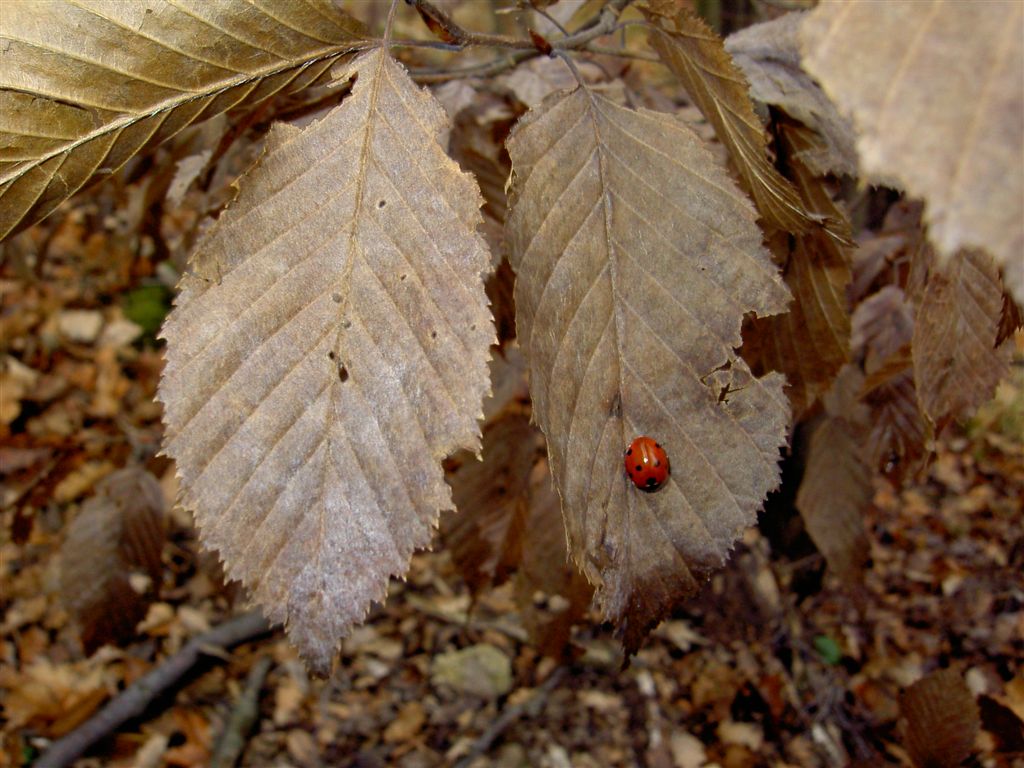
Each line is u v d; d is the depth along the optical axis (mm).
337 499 99
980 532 716
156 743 485
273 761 498
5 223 108
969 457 806
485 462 260
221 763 478
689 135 119
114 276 785
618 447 112
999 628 609
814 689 544
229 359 101
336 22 109
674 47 129
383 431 100
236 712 512
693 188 117
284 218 104
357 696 551
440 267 102
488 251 102
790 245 165
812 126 163
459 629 606
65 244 809
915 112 67
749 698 537
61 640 531
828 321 167
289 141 105
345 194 105
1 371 697
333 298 103
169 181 251
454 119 198
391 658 583
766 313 115
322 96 151
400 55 233
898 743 515
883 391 240
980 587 653
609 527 109
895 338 234
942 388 149
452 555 267
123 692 501
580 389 110
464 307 101
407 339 101
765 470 112
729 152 139
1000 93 66
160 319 785
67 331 750
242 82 109
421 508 99
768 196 134
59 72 101
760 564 567
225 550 99
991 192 63
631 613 110
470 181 103
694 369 113
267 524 99
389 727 531
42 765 448
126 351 760
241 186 104
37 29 99
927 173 65
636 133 119
